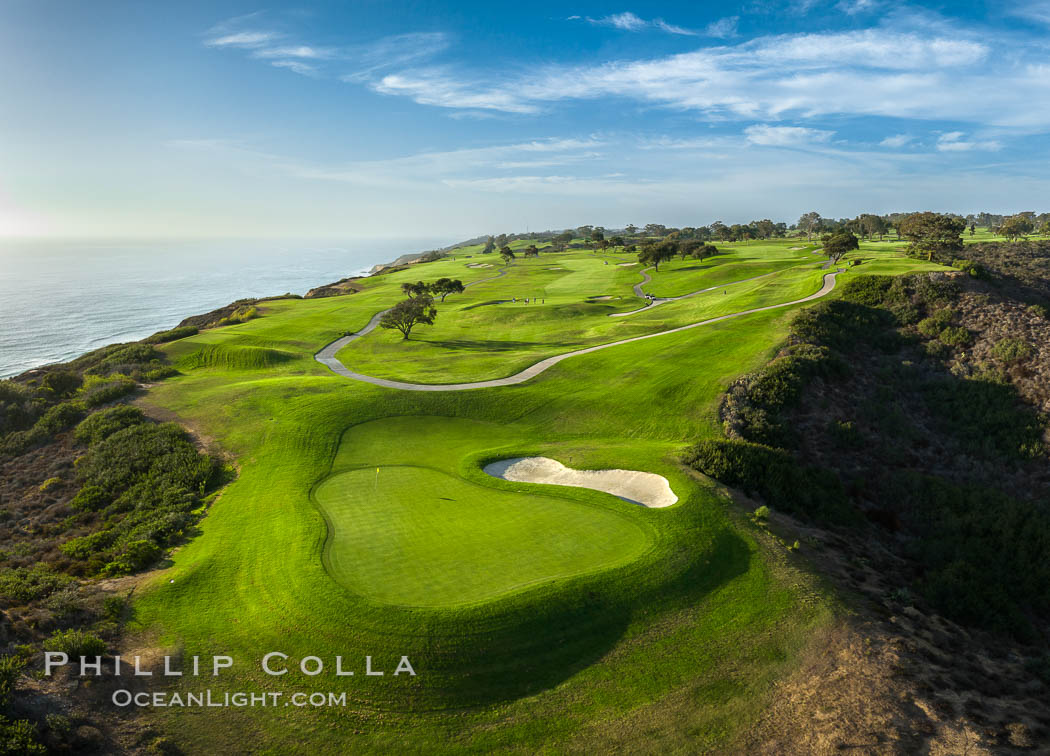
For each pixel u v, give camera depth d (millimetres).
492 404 52562
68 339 131375
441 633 21578
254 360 72500
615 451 41094
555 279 147875
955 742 17750
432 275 174875
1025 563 32844
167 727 18281
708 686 20078
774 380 50219
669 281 127562
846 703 19219
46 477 43188
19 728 16578
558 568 25531
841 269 90562
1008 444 44031
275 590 24609
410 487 35156
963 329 56656
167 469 40875
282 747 17844
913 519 37656
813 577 26391
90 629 22516
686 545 27656
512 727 18625
